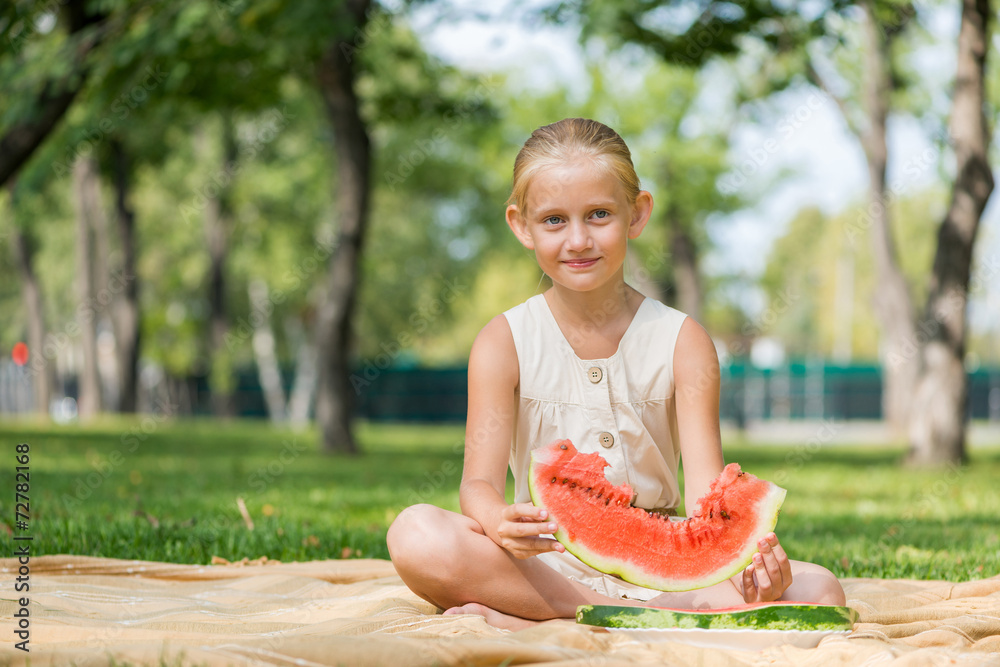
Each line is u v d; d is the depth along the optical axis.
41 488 6.74
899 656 1.87
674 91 19.89
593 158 2.32
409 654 1.81
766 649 2.05
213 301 24.73
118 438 14.51
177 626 2.32
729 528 2.21
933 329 11.68
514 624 2.31
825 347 50.00
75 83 8.95
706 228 23.02
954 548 4.50
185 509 5.68
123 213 21.64
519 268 30.38
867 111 14.63
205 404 34.53
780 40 11.29
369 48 14.42
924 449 11.73
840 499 7.83
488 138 21.03
